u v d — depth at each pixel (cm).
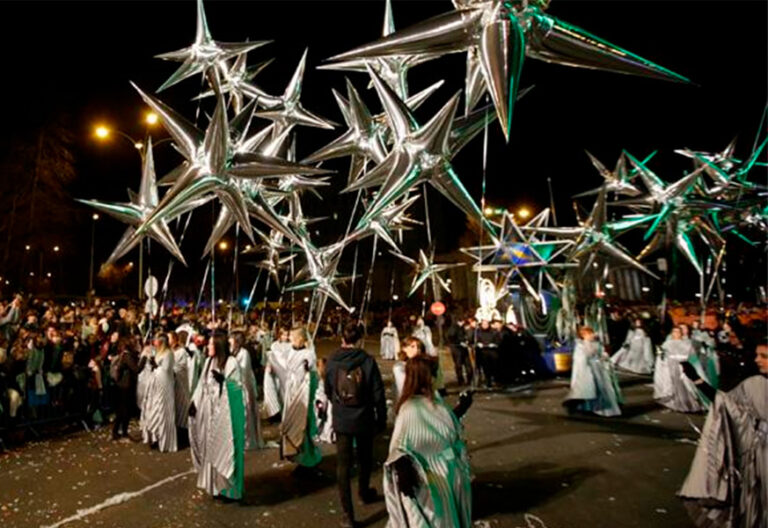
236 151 364
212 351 581
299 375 646
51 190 3041
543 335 1481
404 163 318
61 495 578
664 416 961
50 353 907
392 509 367
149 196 462
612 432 836
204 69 471
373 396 517
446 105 300
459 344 1374
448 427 367
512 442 775
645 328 1611
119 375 845
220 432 547
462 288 3447
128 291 3684
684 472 630
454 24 227
